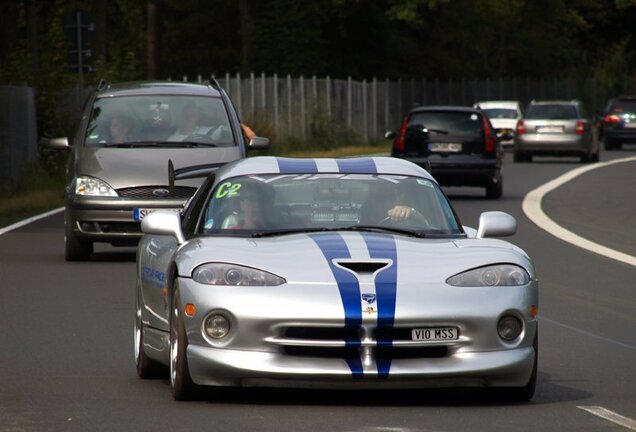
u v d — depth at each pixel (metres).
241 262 22.62
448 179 77.88
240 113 132.75
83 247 46.94
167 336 24.12
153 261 25.42
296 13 167.62
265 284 22.23
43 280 41.75
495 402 23.28
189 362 22.39
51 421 21.47
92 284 40.75
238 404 22.92
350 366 21.94
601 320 34.50
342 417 21.81
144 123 49.09
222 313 22.17
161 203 45.97
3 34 109.44
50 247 51.91
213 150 47.97
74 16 91.62
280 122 139.88
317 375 21.89
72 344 29.88
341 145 150.12
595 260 48.28
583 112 116.94
